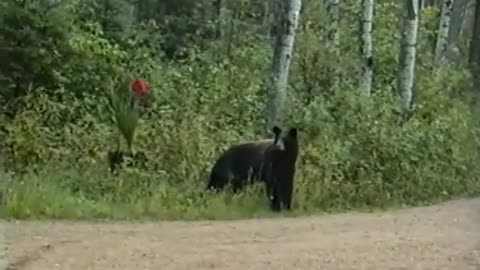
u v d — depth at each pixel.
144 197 16.09
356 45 28.39
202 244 11.77
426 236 13.09
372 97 22.61
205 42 30.12
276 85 20.78
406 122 22.59
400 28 30.97
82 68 20.86
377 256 11.05
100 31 22.77
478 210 17.72
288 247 11.70
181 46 29.94
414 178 20.33
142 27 28.30
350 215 16.55
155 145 18.39
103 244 11.38
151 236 12.44
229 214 15.77
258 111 21.59
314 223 14.89
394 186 19.77
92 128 18.95
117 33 25.50
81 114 19.73
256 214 16.22
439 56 33.50
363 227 14.26
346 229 13.95
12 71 19.36
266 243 12.05
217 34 31.22
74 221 13.99
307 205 17.31
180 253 10.88
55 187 15.84
